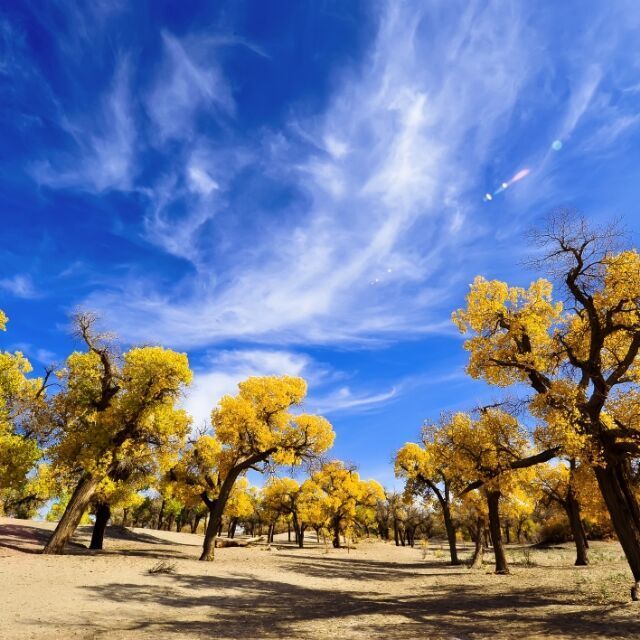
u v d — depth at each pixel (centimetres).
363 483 5909
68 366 2406
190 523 8450
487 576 2322
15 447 2102
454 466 1612
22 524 3353
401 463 3266
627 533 1240
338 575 2409
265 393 2647
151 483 2711
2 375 2108
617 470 1292
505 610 1234
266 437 2530
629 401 1302
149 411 2311
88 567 1720
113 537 3744
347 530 5622
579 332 1494
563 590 1594
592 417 1266
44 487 2294
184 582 1653
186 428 2491
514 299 1641
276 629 966
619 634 838
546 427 1263
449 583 2078
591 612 1103
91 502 2552
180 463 2933
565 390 1234
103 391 2397
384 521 7344
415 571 2794
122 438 2316
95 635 834
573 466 2148
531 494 2997
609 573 2095
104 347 2358
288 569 2488
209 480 2969
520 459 1500
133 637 827
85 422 2438
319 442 2672
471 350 1630
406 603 1448
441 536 8850
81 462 2153
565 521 5194
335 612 1249
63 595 1219
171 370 2330
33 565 1652
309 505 5350
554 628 928
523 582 1952
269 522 6756
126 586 1448
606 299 1309
